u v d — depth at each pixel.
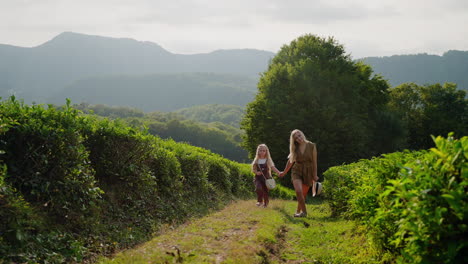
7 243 4.14
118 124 7.62
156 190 8.52
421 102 54.97
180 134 170.88
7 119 4.89
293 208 11.88
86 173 6.03
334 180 9.47
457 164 2.54
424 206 2.57
